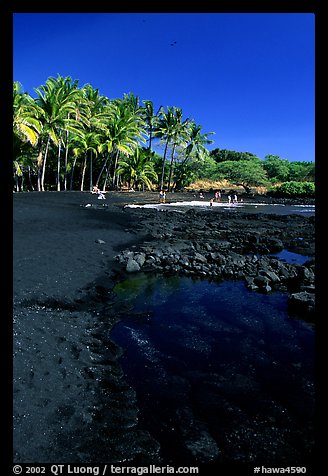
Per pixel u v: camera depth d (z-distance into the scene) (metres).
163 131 49.97
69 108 33.59
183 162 59.09
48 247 11.77
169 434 3.69
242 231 18.66
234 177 63.28
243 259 11.73
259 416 4.04
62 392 4.18
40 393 4.02
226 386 4.69
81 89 37.53
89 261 10.81
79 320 6.71
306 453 3.42
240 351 5.72
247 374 5.01
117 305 7.85
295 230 19.53
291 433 3.74
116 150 44.03
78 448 3.34
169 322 6.93
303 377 4.91
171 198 42.75
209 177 66.62
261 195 54.88
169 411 4.10
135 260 11.17
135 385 4.66
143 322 6.91
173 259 11.45
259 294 8.73
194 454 3.40
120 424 3.79
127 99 49.91
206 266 10.98
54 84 35.09
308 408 4.18
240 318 7.15
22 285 7.89
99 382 4.63
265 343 6.02
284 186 53.66
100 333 6.29
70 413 3.82
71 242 12.95
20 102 29.80
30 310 6.70
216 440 3.62
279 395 4.48
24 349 4.90
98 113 41.25
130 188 51.84
